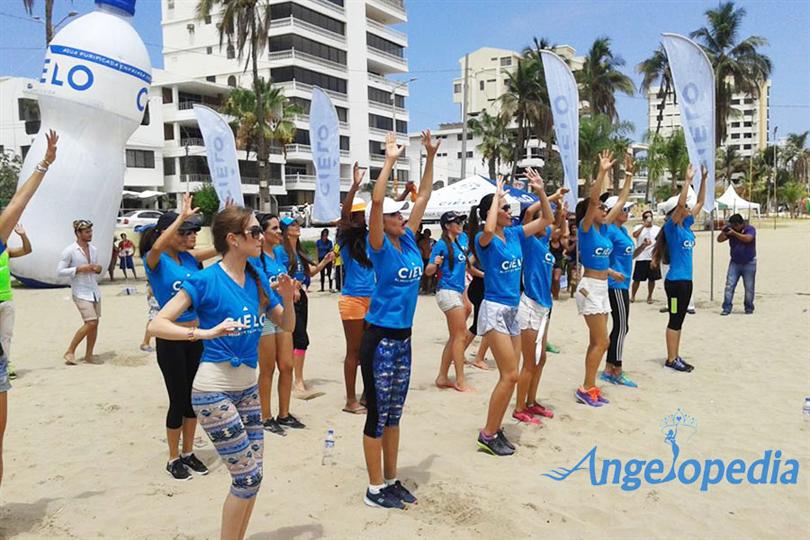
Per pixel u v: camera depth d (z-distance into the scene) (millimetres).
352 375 6340
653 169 50250
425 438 5602
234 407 3330
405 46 65938
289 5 51969
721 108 48031
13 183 33875
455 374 7805
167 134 47375
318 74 55062
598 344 6469
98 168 18375
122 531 3961
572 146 8766
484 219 5094
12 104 42688
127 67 18250
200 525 4023
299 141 53969
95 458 5211
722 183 86938
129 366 8672
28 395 7133
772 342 9375
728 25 46781
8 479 4789
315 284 20203
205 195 35594
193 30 57094
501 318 5008
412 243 4320
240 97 41219
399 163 63875
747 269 11875
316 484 4629
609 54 52281
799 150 96500
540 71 46562
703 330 10539
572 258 14484
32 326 12203
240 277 3393
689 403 6527
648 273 13719
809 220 72000
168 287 4859
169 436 4777
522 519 4059
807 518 4148
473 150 80438
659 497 4422
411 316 4285
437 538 3852
